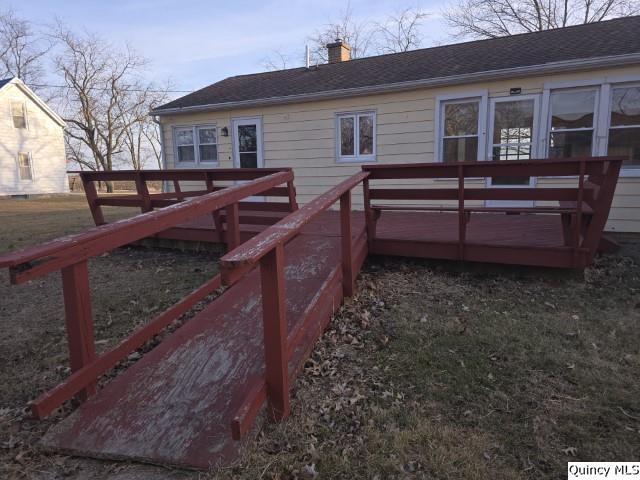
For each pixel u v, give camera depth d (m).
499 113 7.52
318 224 6.28
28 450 2.28
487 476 1.98
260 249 1.97
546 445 2.17
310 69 11.23
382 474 2.01
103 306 4.29
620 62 6.46
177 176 6.09
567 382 2.71
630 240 6.31
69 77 29.42
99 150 30.94
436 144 8.02
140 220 2.39
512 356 3.02
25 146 21.58
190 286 4.77
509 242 4.68
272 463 2.07
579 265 4.27
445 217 6.87
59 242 2.06
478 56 8.53
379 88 8.16
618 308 3.82
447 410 2.47
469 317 3.66
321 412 2.46
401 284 4.45
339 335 3.37
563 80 6.97
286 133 9.37
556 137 7.20
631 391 2.60
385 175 4.77
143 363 2.80
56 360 3.30
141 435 2.25
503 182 7.78
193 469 2.06
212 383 2.58
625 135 6.78
